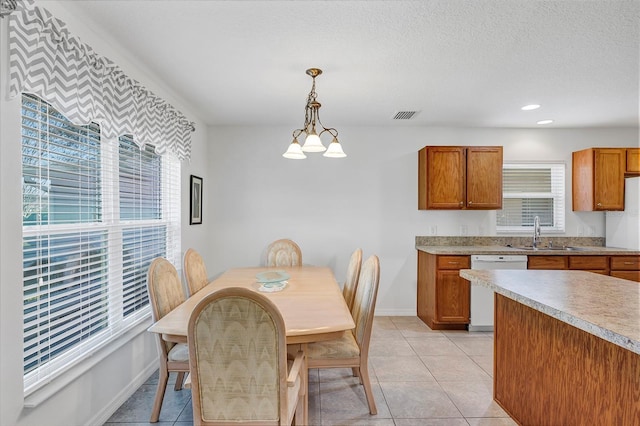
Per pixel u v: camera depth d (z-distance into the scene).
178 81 2.68
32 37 1.44
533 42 2.05
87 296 1.93
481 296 3.58
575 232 4.15
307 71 2.47
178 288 2.28
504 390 2.16
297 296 2.27
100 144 2.09
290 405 1.56
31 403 1.47
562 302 1.52
